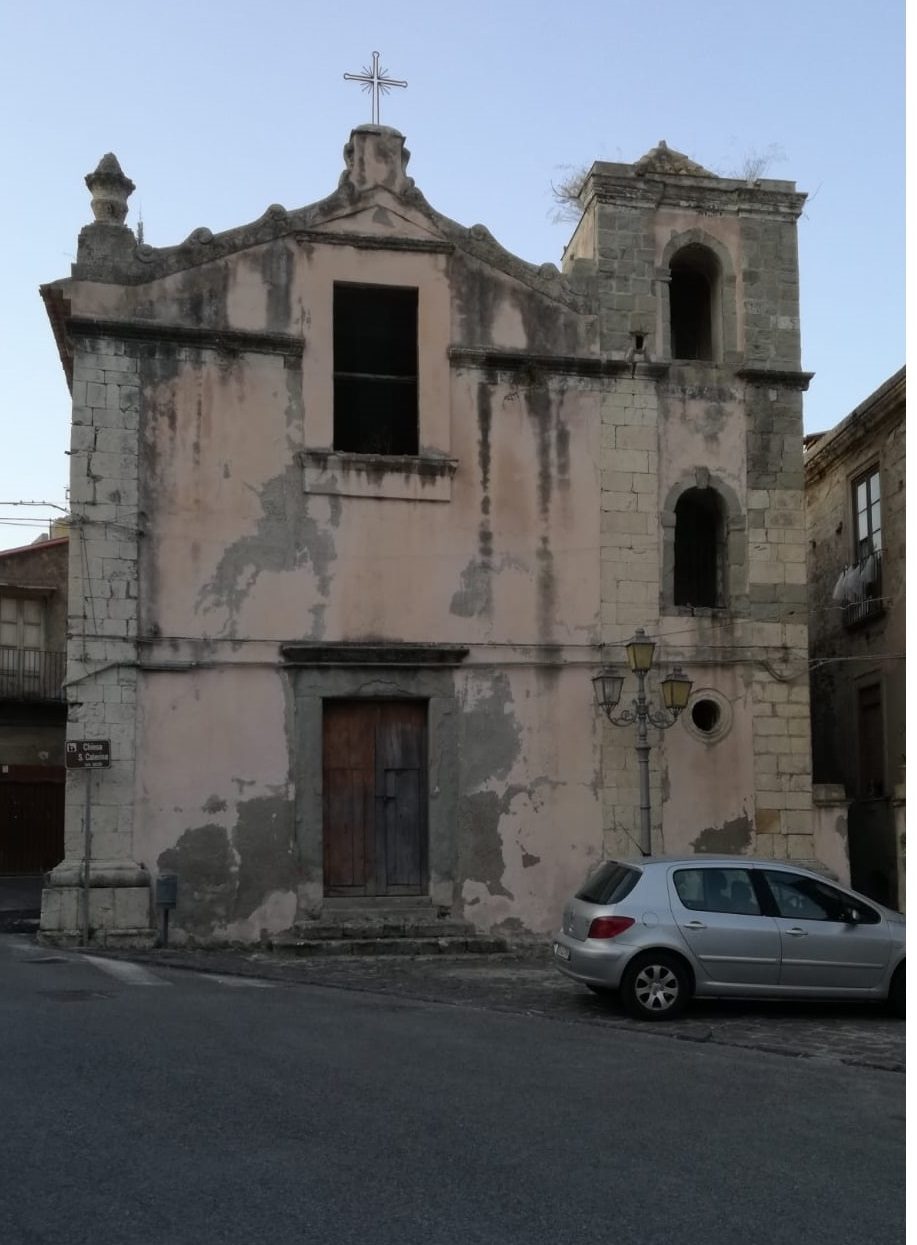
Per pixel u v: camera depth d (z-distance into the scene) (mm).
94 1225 5621
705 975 12383
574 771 18203
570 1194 6312
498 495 18516
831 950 12492
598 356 19031
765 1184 6664
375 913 17422
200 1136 7059
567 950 12891
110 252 17766
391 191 18781
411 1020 11656
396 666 17828
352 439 19422
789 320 19797
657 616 18719
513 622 18312
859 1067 10289
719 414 19406
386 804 17922
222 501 17656
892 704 21016
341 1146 6977
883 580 21641
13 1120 7273
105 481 17344
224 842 17141
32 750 32125
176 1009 11492
